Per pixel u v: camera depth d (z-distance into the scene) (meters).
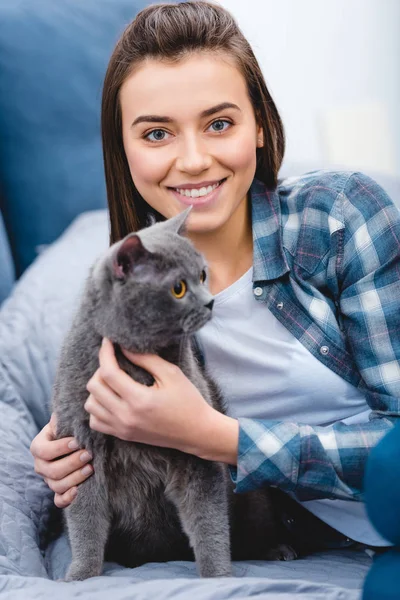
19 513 1.58
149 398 1.25
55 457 1.38
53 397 1.46
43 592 1.19
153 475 1.40
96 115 2.93
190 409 1.28
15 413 1.89
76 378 1.34
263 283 1.51
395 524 1.03
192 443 1.29
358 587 1.27
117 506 1.42
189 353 1.39
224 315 1.54
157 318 1.22
